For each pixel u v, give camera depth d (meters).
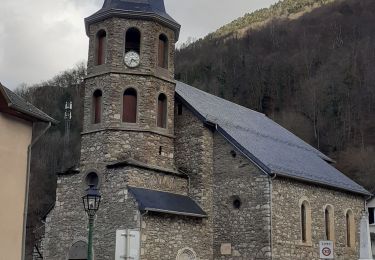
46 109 80.94
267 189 26.44
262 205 26.42
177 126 29.00
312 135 74.25
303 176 28.70
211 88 84.88
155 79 27.50
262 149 29.56
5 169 18.44
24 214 19.17
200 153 27.98
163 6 28.83
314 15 112.12
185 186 27.95
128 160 25.77
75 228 26.47
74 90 84.12
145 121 26.88
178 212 25.56
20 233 18.95
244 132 31.14
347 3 111.31
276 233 26.41
